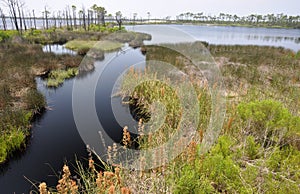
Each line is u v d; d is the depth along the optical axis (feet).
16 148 11.89
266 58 35.60
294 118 8.93
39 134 13.51
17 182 9.50
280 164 7.70
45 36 64.08
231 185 6.49
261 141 9.37
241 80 21.44
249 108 9.93
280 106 9.51
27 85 21.79
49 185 9.18
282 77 22.81
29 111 15.99
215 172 6.78
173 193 5.99
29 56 33.99
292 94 15.75
